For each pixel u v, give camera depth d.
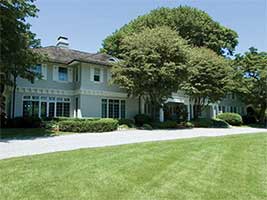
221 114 36.00
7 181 6.71
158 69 24.22
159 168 8.07
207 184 6.63
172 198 5.71
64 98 26.28
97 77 26.97
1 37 15.80
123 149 11.47
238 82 35.75
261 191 6.23
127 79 24.73
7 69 16.83
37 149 11.85
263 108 38.06
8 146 12.72
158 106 28.12
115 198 5.66
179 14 40.16
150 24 40.44
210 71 30.20
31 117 21.50
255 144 13.48
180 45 25.67
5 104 22.77
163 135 19.05
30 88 24.30
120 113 28.36
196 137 17.14
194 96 31.70
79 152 10.63
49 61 24.73
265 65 35.59
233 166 8.52
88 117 25.80
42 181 6.72
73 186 6.37
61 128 20.52
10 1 15.19
